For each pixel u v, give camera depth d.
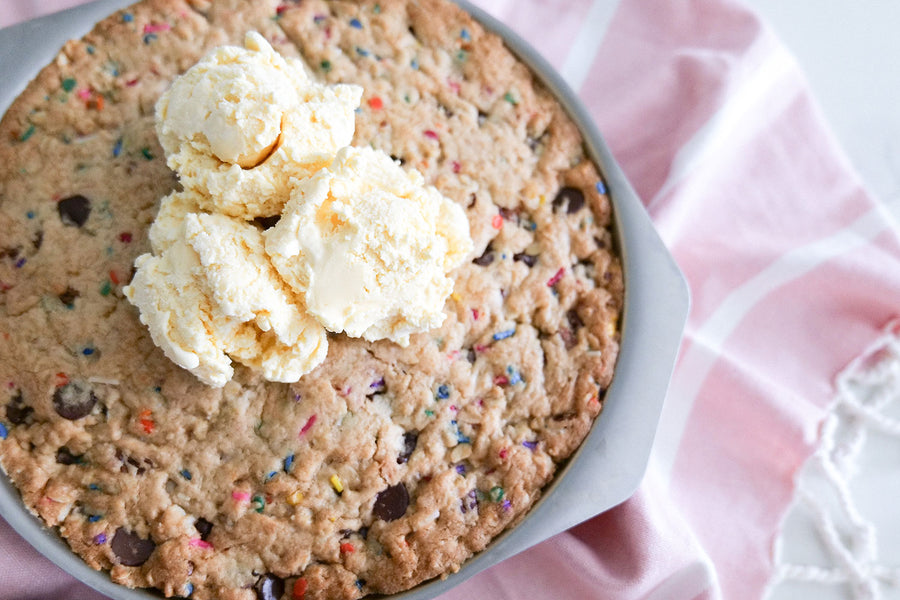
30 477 0.43
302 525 0.43
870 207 0.54
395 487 0.44
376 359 0.44
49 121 0.45
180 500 0.43
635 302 0.46
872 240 0.54
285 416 0.43
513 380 0.45
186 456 0.43
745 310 0.54
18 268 0.44
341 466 0.44
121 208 0.44
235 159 0.41
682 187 0.52
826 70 0.57
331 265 0.41
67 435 0.43
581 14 0.55
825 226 0.54
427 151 0.46
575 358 0.46
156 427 0.43
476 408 0.45
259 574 0.43
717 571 0.52
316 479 0.43
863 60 0.57
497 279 0.46
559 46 0.55
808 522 0.53
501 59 0.48
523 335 0.46
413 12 0.48
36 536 0.42
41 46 0.45
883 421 0.53
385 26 0.47
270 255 0.41
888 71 0.57
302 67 0.44
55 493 0.43
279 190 0.41
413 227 0.41
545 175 0.47
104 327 0.43
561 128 0.48
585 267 0.47
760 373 0.54
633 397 0.45
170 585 0.43
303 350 0.41
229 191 0.41
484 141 0.47
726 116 0.53
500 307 0.46
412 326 0.43
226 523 0.43
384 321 0.43
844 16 0.57
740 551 0.52
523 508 0.45
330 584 0.43
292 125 0.41
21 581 0.45
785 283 0.54
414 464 0.44
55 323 0.43
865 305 0.54
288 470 0.43
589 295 0.46
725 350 0.54
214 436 0.43
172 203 0.42
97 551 0.43
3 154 0.44
